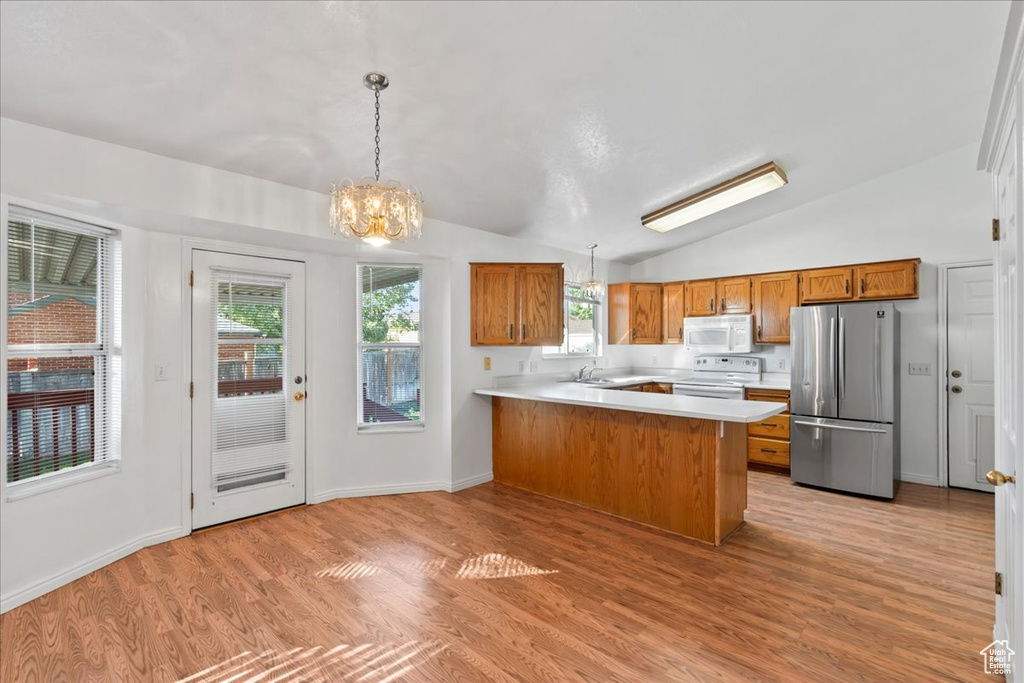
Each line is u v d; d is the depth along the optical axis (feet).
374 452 13.15
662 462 10.82
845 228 15.37
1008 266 5.30
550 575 8.68
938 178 13.82
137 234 9.71
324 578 8.53
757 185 12.95
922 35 7.88
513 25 6.48
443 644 6.72
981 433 13.34
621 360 20.42
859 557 9.39
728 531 10.44
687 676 6.07
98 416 9.11
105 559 8.97
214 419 10.89
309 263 12.35
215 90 7.04
